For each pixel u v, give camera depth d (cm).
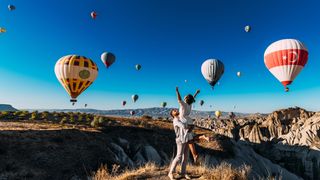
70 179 2845
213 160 4881
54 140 3647
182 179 876
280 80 3127
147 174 964
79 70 3484
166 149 5044
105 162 3412
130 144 4716
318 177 12200
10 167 2736
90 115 7094
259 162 5603
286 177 5566
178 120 851
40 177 2720
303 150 13462
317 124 17212
